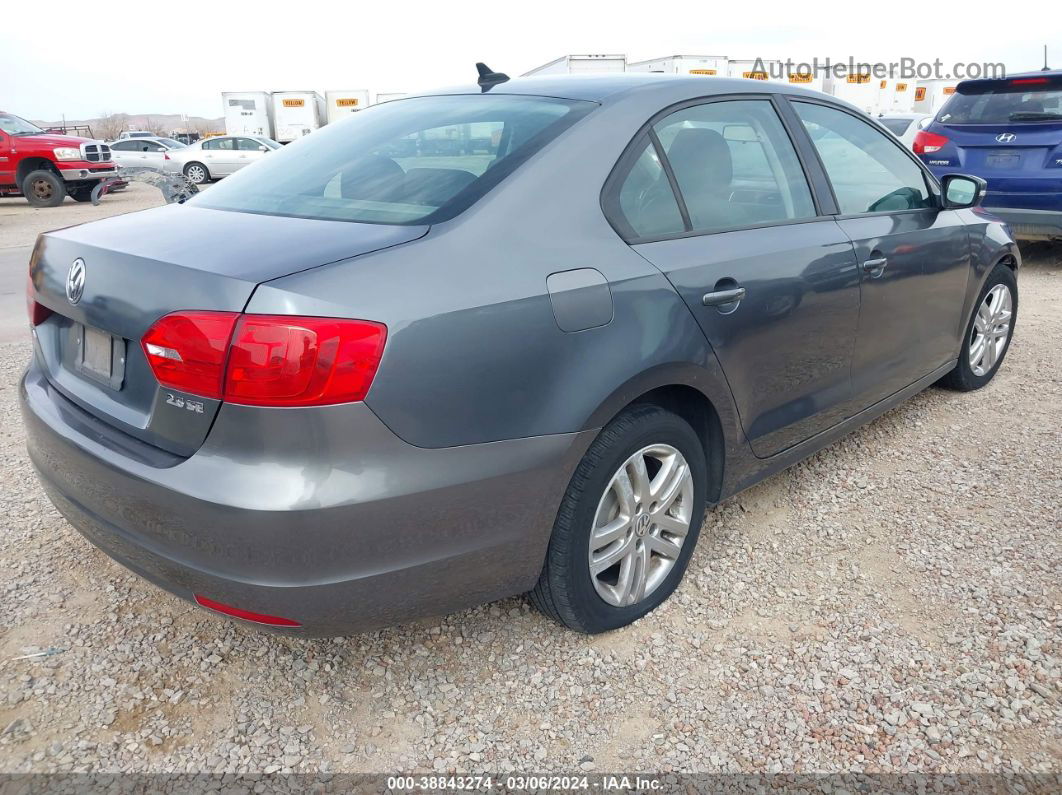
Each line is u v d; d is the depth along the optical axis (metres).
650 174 2.47
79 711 2.18
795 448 3.07
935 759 2.04
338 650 2.44
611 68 19.67
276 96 29.45
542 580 2.31
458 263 1.97
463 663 2.39
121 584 2.75
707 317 2.45
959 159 7.92
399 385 1.83
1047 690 2.25
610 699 2.25
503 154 2.30
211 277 1.82
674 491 2.54
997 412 4.26
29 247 11.48
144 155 24.89
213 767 2.02
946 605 2.64
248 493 1.78
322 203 2.29
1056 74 7.23
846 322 3.09
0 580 2.75
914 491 3.41
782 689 2.28
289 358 1.73
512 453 2.02
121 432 2.05
